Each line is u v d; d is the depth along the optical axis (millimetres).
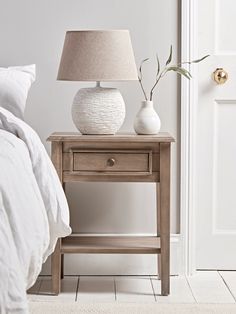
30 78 3441
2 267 2037
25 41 3592
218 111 3721
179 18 3594
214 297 3299
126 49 3289
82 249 3322
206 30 3678
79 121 3342
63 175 3289
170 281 3570
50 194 2812
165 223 3301
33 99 3627
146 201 3682
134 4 3588
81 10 3590
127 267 3662
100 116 3324
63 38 3600
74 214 3682
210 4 3670
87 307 3125
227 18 3684
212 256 3752
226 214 3748
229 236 3744
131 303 3184
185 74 3432
